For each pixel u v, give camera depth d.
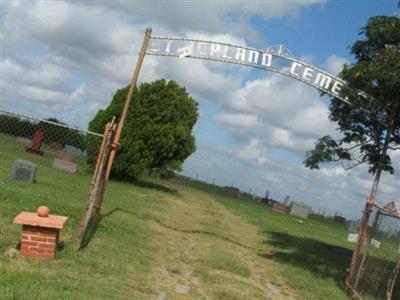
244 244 20.25
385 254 15.80
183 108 36.03
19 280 8.64
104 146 12.56
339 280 16.39
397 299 15.09
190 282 12.21
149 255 13.78
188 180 73.62
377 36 15.91
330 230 44.00
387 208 15.19
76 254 11.55
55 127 34.03
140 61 16.06
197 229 21.27
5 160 27.14
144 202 25.73
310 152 18.06
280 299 12.73
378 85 15.51
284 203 59.38
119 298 9.20
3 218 13.02
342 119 17.66
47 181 22.28
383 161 16.33
